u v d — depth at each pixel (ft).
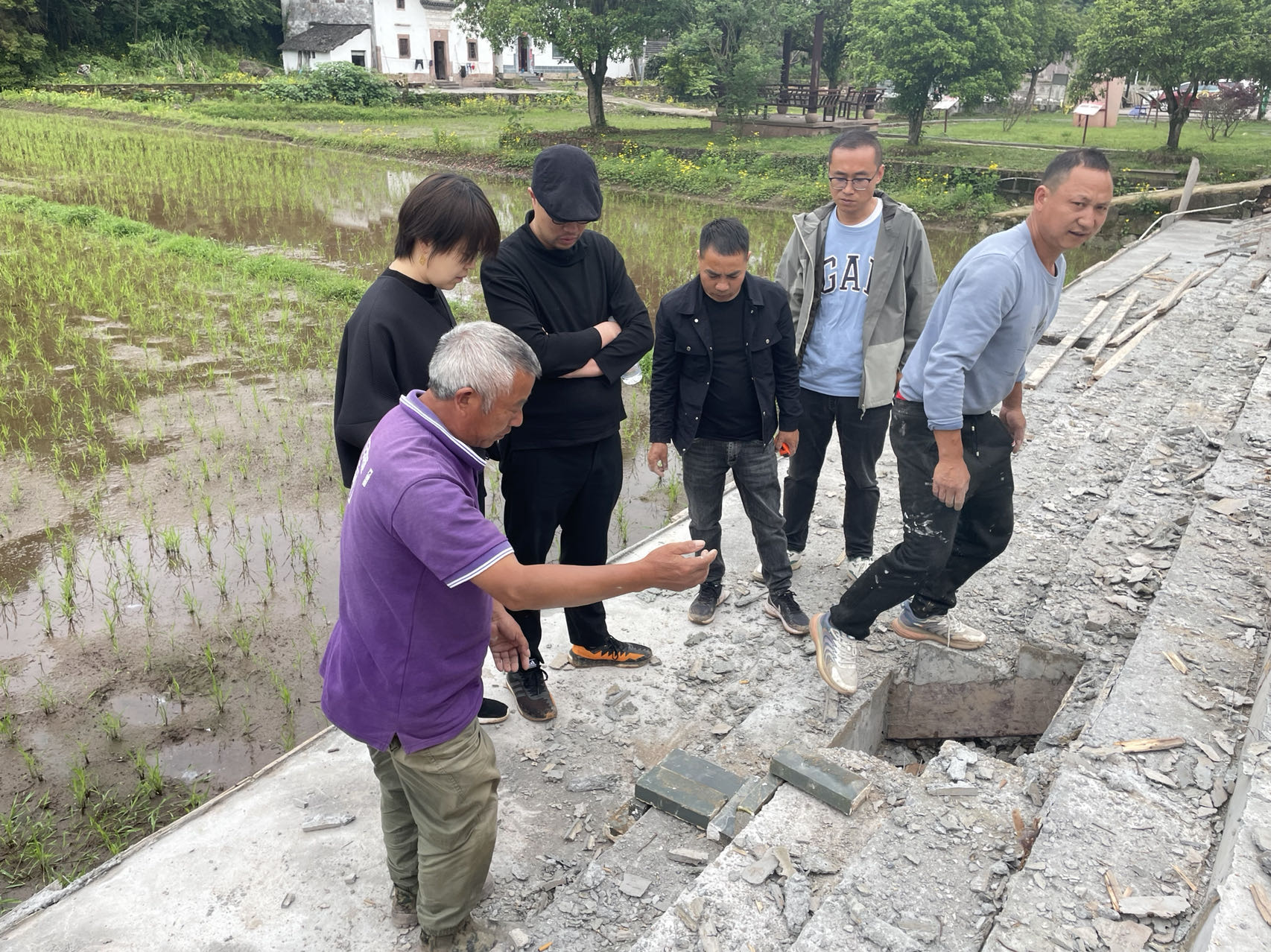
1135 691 9.36
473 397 6.89
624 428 27.09
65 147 84.94
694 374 12.71
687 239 56.85
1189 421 17.79
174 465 23.54
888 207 13.60
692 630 14.05
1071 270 56.54
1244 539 12.29
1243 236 49.57
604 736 11.73
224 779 13.26
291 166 83.66
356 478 7.29
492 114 141.38
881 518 17.24
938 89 86.69
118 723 14.40
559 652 13.58
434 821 7.80
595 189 10.30
